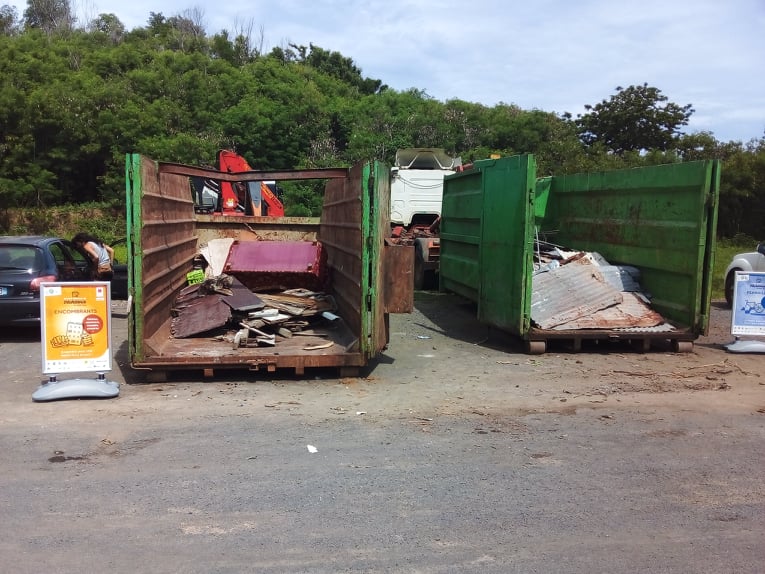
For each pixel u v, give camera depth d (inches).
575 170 1205.7
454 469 191.6
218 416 240.7
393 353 357.4
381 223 304.8
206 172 335.3
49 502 167.3
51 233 1044.5
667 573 135.7
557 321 361.1
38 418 236.5
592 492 176.1
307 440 215.5
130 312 280.2
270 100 1398.9
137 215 277.7
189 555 141.6
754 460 200.8
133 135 1175.0
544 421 238.4
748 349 358.6
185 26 2158.0
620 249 419.5
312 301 379.9
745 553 144.3
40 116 1126.4
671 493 176.1
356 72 2198.6
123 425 229.3
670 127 1497.3
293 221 460.4
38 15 2256.4
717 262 835.4
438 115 1466.5
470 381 296.8
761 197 1127.0
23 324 380.2
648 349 362.6
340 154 1305.4
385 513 162.6
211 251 420.8
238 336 311.6
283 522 157.3
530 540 149.3
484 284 407.5
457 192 492.4
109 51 1576.0
